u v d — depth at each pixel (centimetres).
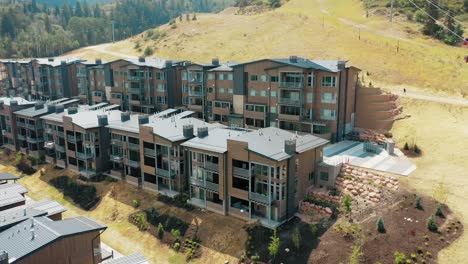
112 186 6956
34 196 7281
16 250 3647
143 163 6581
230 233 5169
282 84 7700
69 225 4134
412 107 8150
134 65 10269
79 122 7456
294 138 5684
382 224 4666
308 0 19975
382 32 13538
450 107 7925
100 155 7450
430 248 4316
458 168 5928
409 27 13900
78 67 12081
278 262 4512
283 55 12481
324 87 7412
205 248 5097
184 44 15575
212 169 5547
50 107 8744
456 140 6700
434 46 12000
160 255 5184
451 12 14888
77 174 7612
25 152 9094
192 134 6247
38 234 3866
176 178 6288
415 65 10112
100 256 4256
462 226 4603
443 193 5178
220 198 5544
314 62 7931
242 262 4709
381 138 7481
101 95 11338
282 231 4988
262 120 8194
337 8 17975
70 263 3912
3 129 9794
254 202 5200
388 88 9100
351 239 4609
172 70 10056
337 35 13188
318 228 4941
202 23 17750
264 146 5259
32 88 13375
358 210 5109
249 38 14812
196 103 9512
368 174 5800
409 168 6038
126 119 7494
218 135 5994
